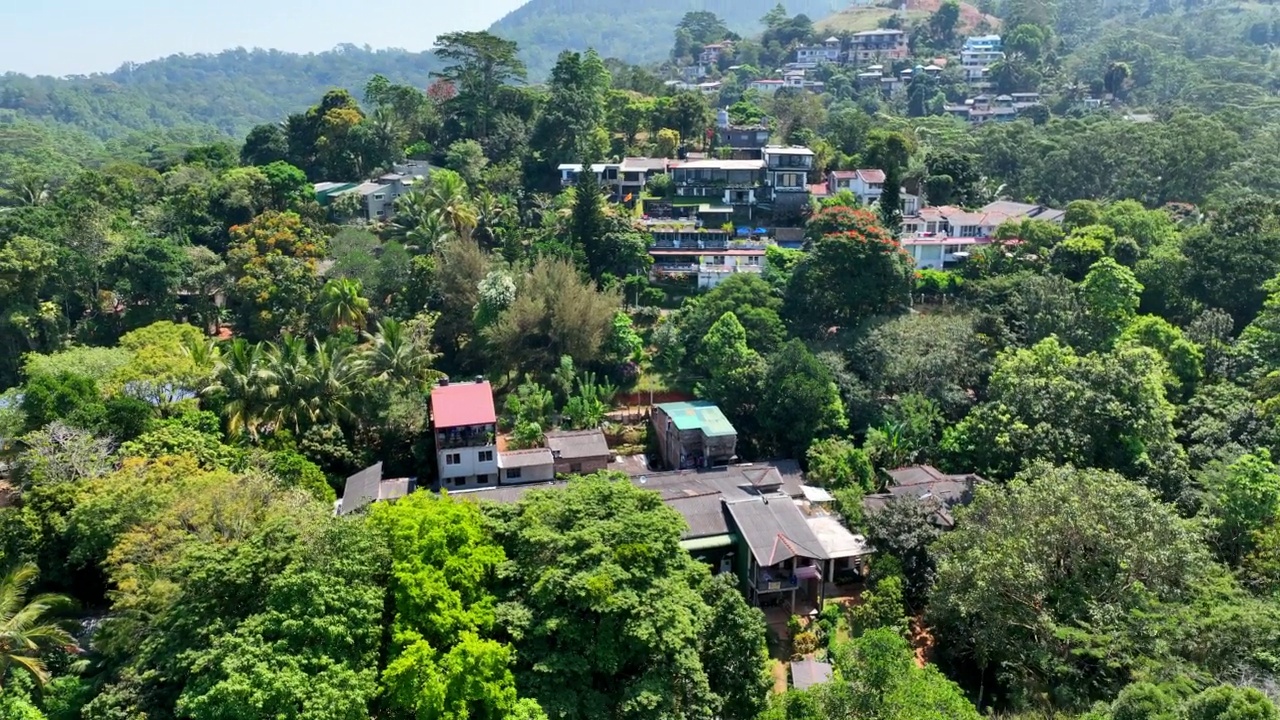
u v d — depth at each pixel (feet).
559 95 305.53
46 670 101.96
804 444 177.99
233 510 113.19
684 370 212.84
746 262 250.16
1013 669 113.19
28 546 119.44
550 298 205.46
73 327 215.92
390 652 90.84
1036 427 153.69
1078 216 254.06
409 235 249.14
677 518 111.24
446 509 105.50
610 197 284.82
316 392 172.96
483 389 178.81
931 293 235.61
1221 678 92.07
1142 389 155.43
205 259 231.50
